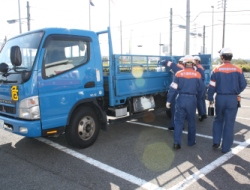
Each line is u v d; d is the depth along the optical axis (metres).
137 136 5.74
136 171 3.82
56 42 4.34
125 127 6.59
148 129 6.38
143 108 6.21
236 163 4.08
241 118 7.54
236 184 3.38
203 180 3.50
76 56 4.64
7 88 4.32
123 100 5.57
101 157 4.40
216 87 4.65
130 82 5.62
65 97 4.41
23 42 4.54
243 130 6.11
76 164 4.10
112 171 3.82
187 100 4.67
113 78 5.19
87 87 4.81
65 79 4.43
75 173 3.76
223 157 4.35
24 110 4.07
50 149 4.83
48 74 4.20
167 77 6.92
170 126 6.23
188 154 4.53
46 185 3.39
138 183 3.44
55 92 4.29
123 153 4.60
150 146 5.00
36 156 4.47
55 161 4.23
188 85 4.66
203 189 3.26
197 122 7.09
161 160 4.25
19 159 4.33
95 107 5.05
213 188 3.28
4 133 5.95
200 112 7.04
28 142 5.27
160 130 6.27
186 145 5.05
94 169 3.90
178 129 4.75
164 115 8.10
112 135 5.83
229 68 4.48
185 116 4.89
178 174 3.70
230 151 4.64
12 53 3.91
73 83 4.55
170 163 4.11
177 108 4.77
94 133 5.01
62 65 4.40
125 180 3.53
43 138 5.55
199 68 6.73
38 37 4.26
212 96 4.75
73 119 4.65
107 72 5.52
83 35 4.76
